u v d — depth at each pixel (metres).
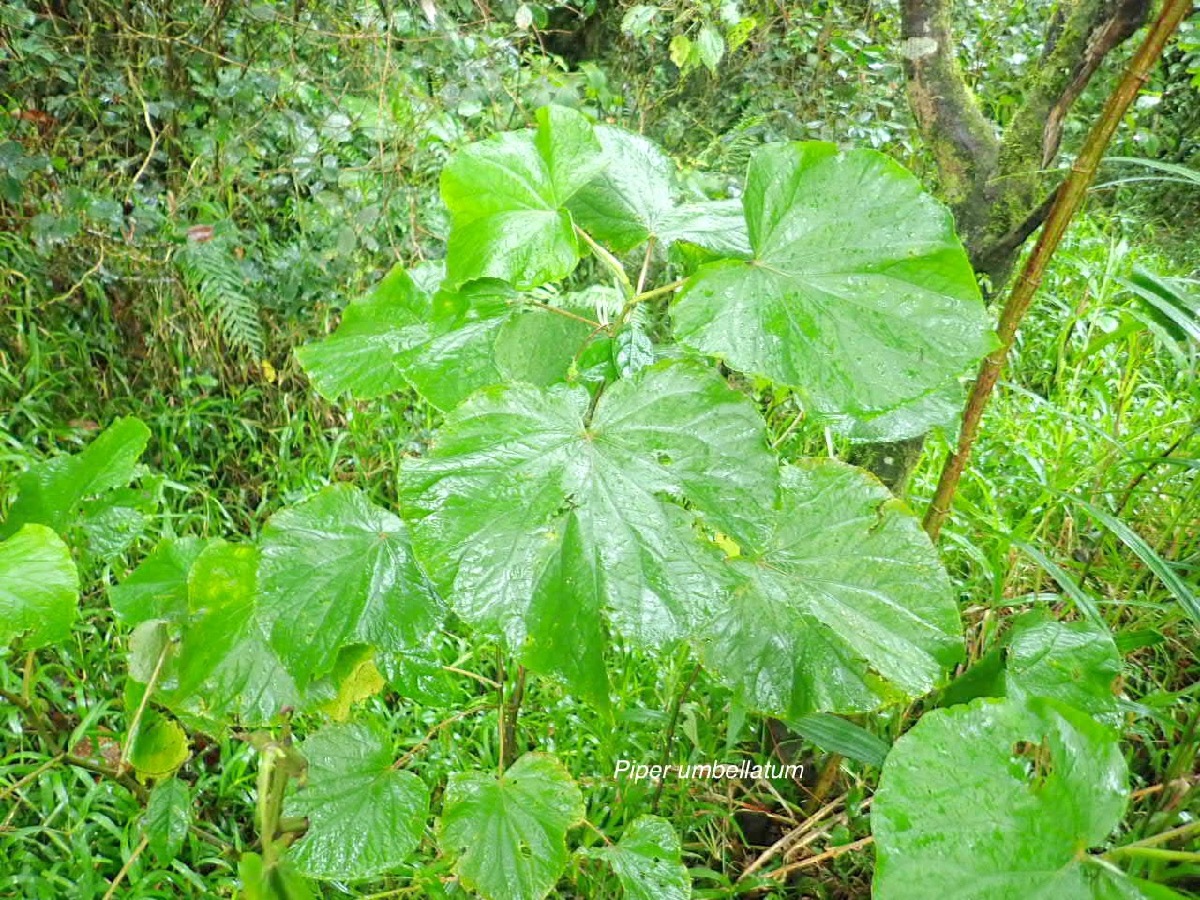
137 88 2.04
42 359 2.06
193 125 2.17
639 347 0.83
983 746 0.65
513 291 0.86
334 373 0.99
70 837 1.34
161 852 1.00
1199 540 1.86
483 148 0.74
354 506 0.91
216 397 2.24
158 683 0.95
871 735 1.19
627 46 3.34
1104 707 1.08
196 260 1.92
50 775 1.39
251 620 0.94
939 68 1.39
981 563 1.51
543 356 0.86
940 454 2.13
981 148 1.37
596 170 0.75
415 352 0.87
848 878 1.44
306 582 0.86
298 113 2.14
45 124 2.09
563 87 2.33
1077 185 0.93
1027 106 1.35
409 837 0.97
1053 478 2.02
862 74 2.91
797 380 0.69
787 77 3.10
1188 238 3.81
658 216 0.85
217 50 2.17
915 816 0.63
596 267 2.49
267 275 2.12
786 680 0.89
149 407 2.15
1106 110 0.90
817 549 0.93
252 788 1.50
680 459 0.74
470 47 2.28
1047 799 0.64
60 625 0.78
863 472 0.95
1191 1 0.84
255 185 2.20
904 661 0.88
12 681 1.47
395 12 2.23
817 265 0.72
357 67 2.27
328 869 0.94
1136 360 2.27
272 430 2.11
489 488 0.73
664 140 3.00
